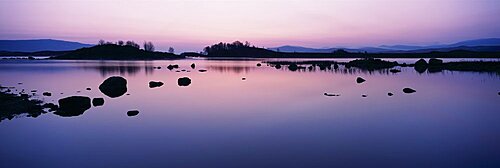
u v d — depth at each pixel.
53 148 11.27
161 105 19.31
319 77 38.53
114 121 15.09
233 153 10.46
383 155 10.14
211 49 190.50
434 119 14.91
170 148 11.05
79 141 12.02
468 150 10.50
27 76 41.66
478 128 13.18
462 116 15.45
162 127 13.93
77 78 39.00
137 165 9.61
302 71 50.56
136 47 151.62
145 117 15.93
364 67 58.19
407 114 16.00
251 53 180.00
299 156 10.12
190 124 14.39
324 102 19.73
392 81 32.25
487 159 9.69
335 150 10.66
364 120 14.87
